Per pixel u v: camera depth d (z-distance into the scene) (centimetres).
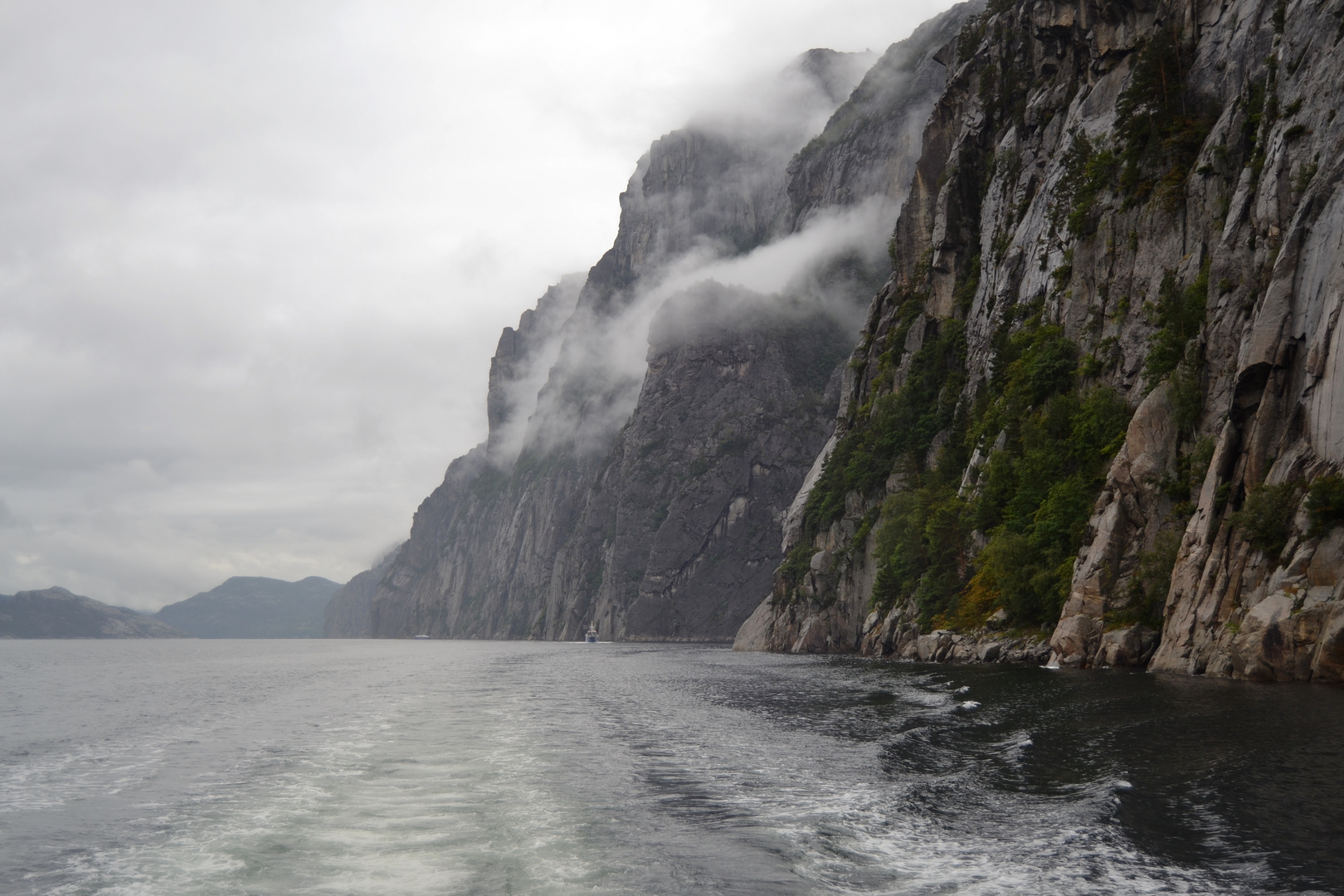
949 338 12369
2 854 2155
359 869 1989
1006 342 9756
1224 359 5984
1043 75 11031
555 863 1975
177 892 1861
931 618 9631
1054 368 8338
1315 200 5009
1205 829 1938
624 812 2423
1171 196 7475
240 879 1939
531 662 13488
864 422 14762
